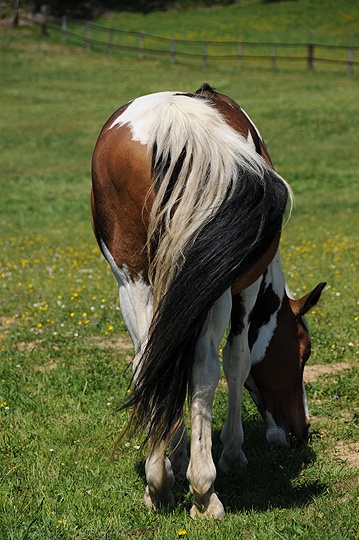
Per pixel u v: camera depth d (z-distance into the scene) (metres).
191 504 6.68
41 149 39.44
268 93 49.44
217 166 5.62
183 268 5.50
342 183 30.77
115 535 6.03
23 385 10.22
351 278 16.42
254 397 8.27
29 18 72.12
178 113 5.83
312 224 24.31
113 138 6.46
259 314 7.81
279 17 75.00
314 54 62.62
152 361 5.62
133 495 6.97
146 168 5.95
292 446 8.16
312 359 11.33
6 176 34.47
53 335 12.84
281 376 7.97
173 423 5.91
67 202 30.52
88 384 10.23
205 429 5.89
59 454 7.94
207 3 82.31
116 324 13.55
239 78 55.06
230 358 7.25
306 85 51.38
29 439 8.40
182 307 5.47
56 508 6.64
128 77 56.59
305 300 8.00
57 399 9.68
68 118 45.91
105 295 15.59
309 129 40.22
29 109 48.34
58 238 24.17
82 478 7.36
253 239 5.52
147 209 5.93
